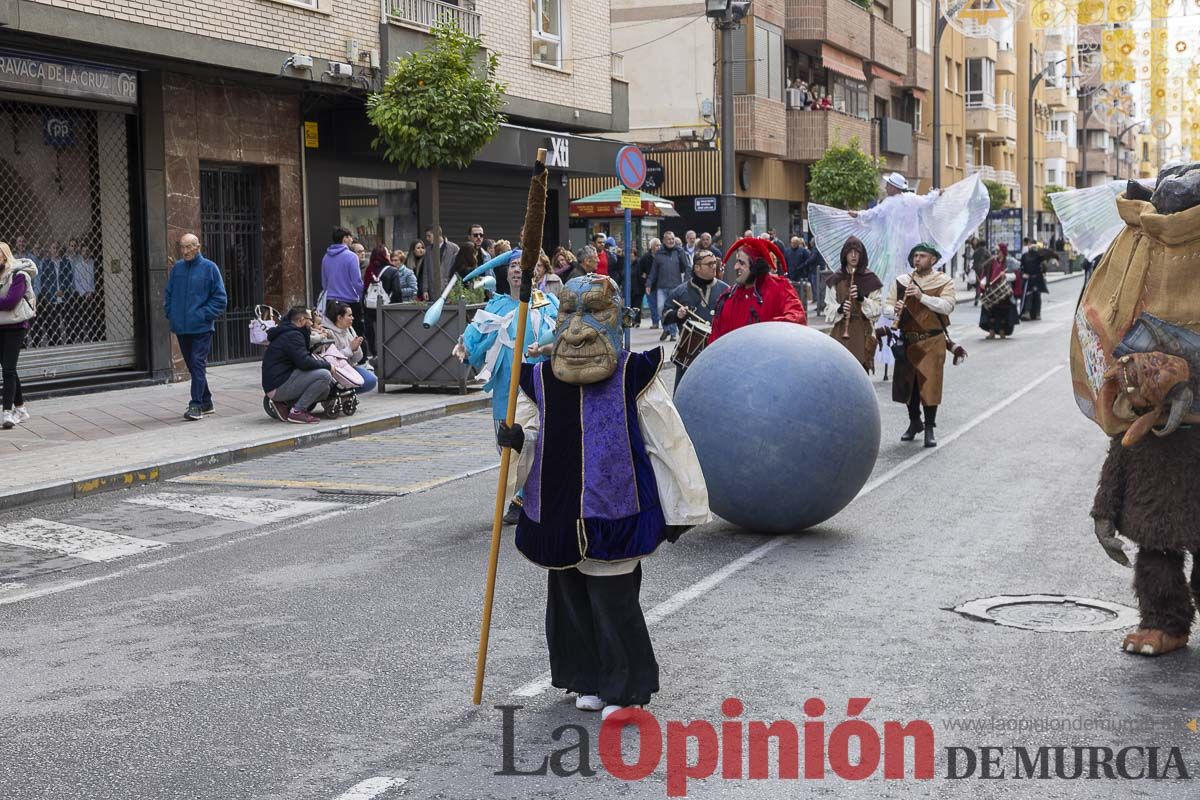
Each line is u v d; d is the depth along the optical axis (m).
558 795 4.52
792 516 8.48
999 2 14.91
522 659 6.12
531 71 26.64
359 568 8.07
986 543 8.40
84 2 16.09
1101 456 11.83
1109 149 93.31
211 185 20.02
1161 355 5.70
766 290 9.85
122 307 18.31
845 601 7.03
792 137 41.69
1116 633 6.37
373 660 6.14
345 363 14.80
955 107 63.84
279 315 21.03
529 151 26.00
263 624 6.83
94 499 10.76
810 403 8.36
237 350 20.61
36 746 5.11
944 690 5.55
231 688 5.78
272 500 10.53
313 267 21.69
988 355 22.97
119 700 5.66
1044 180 81.69
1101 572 7.59
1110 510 6.01
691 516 5.21
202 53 17.92
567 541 5.09
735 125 38.06
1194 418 5.78
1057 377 18.97
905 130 52.28
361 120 21.88
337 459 12.55
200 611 7.16
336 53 20.83
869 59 47.12
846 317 12.92
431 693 5.65
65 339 17.55
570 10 27.95
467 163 19.38
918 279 12.34
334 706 5.50
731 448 8.38
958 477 10.86
